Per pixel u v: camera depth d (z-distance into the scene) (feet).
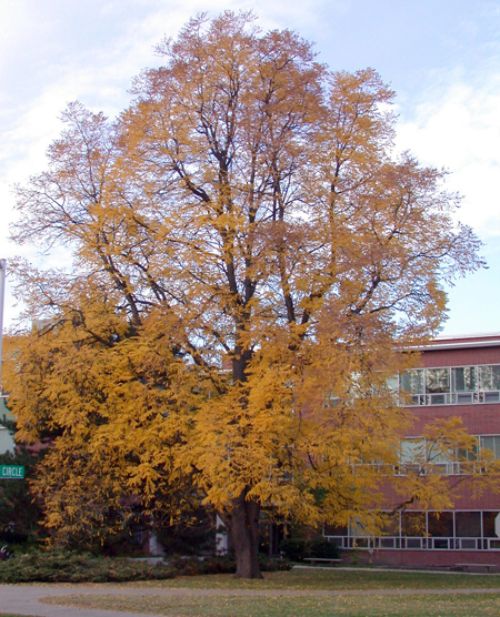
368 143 82.99
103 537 86.17
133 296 84.89
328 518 75.61
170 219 80.64
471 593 71.41
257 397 71.67
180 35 85.87
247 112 82.23
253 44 83.66
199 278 80.89
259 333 75.51
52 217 87.45
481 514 137.90
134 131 83.61
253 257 77.92
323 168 82.94
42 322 85.56
